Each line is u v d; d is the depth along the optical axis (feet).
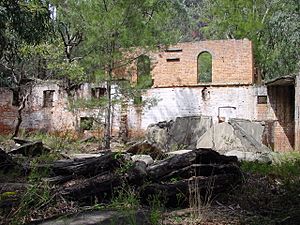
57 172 23.25
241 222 16.10
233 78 83.97
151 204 18.13
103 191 18.97
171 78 87.25
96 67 66.59
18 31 29.43
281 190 21.11
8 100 96.17
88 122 80.28
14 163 26.81
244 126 66.59
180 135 71.56
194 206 17.43
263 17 108.37
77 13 62.13
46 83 93.91
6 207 15.88
